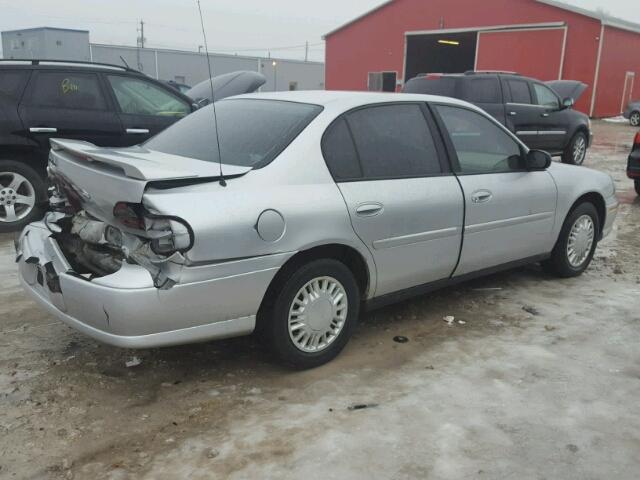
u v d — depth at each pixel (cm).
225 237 312
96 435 303
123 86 716
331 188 361
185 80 3722
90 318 314
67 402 332
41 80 668
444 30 2923
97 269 335
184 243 300
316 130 368
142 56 3588
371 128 396
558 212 514
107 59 3600
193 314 314
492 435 307
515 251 488
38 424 311
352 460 286
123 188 305
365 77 3278
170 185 310
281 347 355
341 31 3325
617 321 455
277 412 326
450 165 433
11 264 560
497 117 1126
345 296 378
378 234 381
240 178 333
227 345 406
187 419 319
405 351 401
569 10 2550
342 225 360
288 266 349
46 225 379
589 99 2606
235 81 918
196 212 306
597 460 289
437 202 412
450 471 279
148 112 730
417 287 427
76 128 679
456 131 445
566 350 404
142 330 305
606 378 367
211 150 375
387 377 366
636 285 539
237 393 346
